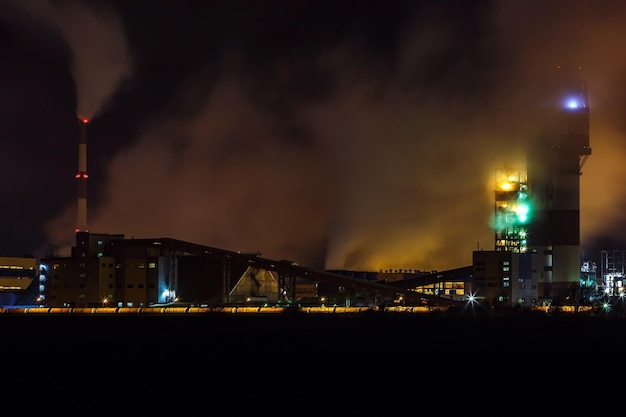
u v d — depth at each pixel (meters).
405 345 126.94
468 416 71.12
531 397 79.81
